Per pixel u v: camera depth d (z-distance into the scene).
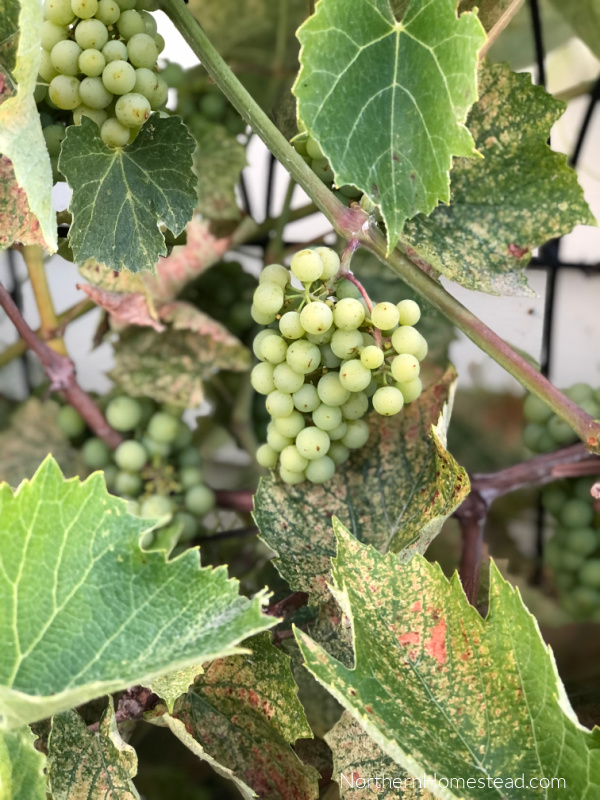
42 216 0.27
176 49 0.49
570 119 0.55
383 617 0.29
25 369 0.57
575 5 0.48
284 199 0.54
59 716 0.32
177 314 0.50
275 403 0.34
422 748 0.27
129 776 0.32
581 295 0.55
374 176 0.28
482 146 0.35
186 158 0.33
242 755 0.35
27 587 0.26
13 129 0.26
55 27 0.30
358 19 0.26
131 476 0.47
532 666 0.28
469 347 0.56
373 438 0.38
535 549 0.53
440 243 0.35
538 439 0.48
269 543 0.36
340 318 0.31
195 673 0.31
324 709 0.42
